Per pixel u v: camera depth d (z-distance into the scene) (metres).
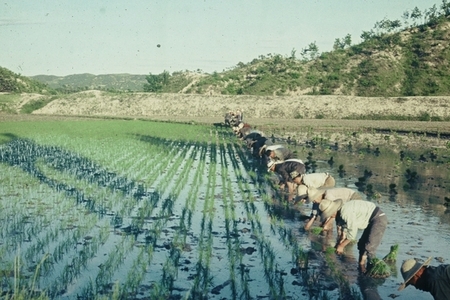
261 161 22.73
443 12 114.56
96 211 13.94
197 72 131.62
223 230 12.15
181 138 37.59
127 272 9.16
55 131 40.91
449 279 6.77
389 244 11.42
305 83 92.88
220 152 28.94
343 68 97.50
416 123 57.38
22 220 12.75
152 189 17.52
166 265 9.37
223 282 8.80
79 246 10.70
